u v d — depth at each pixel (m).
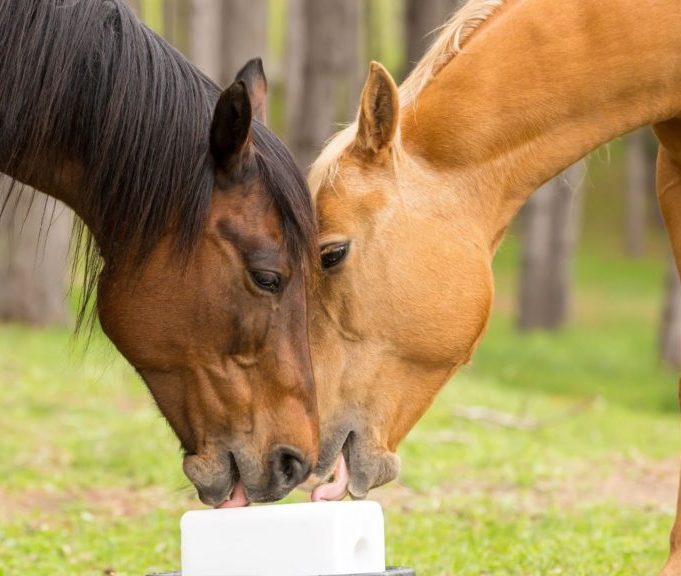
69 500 15.71
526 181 9.40
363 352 8.96
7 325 30.89
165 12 35.22
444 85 9.31
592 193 80.19
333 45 30.41
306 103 30.50
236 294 8.25
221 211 8.23
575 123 9.37
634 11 9.27
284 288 8.31
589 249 72.56
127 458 17.81
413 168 9.10
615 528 13.80
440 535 13.40
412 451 19.00
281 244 8.27
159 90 8.35
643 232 76.12
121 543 13.05
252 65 9.32
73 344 9.89
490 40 9.34
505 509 15.23
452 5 34.53
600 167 82.44
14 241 30.95
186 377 8.42
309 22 30.55
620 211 77.81
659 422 25.34
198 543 7.58
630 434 22.88
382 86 8.77
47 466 17.48
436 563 11.91
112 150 8.27
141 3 30.98
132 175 8.24
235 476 8.45
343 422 8.98
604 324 55.62
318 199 8.84
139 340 8.37
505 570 11.70
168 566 12.04
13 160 8.54
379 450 9.05
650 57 9.27
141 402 22.67
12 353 26.00
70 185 8.63
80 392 22.81
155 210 8.20
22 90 8.37
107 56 8.41
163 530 13.80
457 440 20.55
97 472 17.19
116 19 8.61
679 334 39.38
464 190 9.23
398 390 9.11
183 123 8.30
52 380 23.44
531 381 35.00
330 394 8.95
